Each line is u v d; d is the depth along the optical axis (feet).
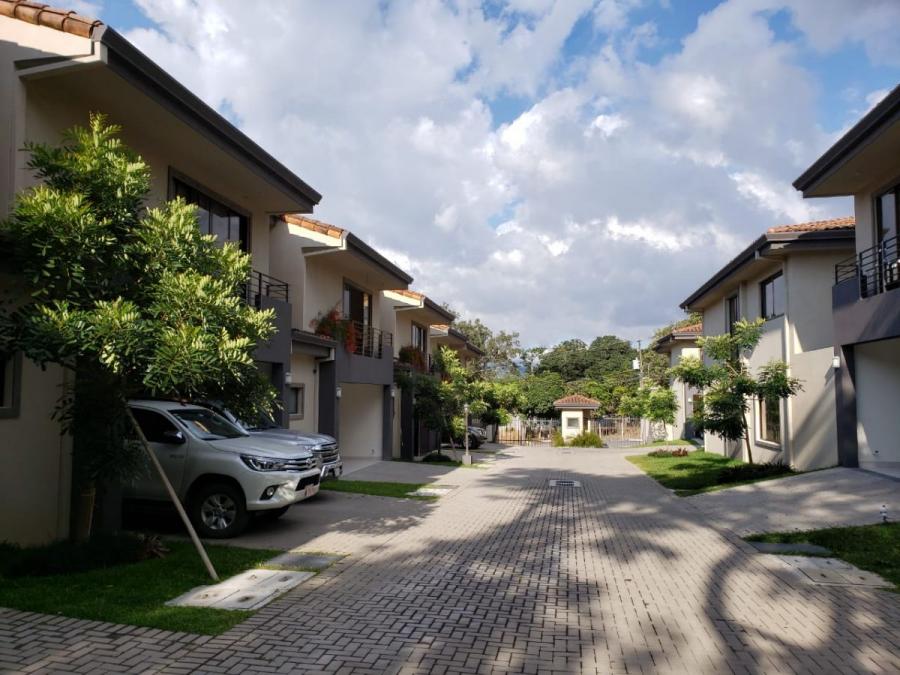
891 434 46.29
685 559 26.96
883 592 22.26
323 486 46.21
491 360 198.90
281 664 15.12
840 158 42.91
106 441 22.52
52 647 15.58
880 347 46.80
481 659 15.83
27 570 21.61
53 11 25.55
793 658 16.25
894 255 42.98
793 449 55.06
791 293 55.98
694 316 162.61
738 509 38.75
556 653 16.34
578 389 180.75
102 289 21.52
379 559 25.67
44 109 27.86
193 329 19.60
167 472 29.81
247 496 28.89
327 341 55.47
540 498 45.24
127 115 31.45
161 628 17.10
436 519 35.35
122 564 23.30
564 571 24.67
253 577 22.47
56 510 26.89
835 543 29.12
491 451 102.22
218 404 24.30
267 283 47.24
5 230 20.95
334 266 62.28
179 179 36.88
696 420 53.67
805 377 52.80
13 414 24.84
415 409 76.28
